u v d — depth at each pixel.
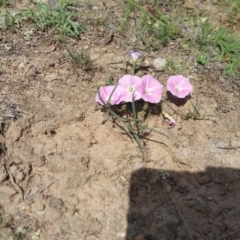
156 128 0.31
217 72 0.36
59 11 0.37
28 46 0.34
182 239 0.27
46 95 0.31
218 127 0.32
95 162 0.29
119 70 0.34
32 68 0.33
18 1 0.38
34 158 0.29
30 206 0.27
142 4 0.40
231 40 0.38
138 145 0.30
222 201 0.29
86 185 0.28
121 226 0.27
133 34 0.37
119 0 0.40
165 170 0.30
